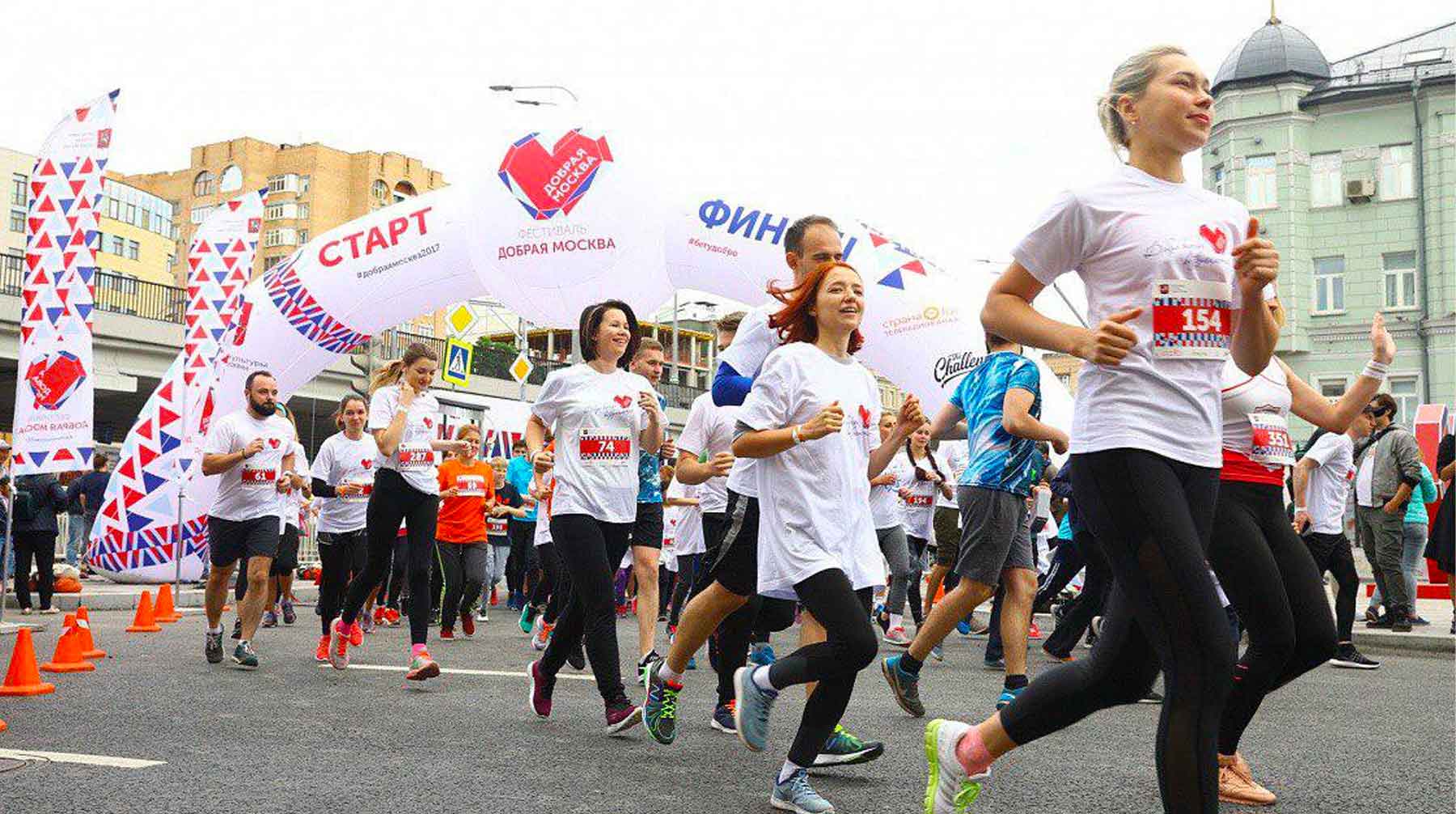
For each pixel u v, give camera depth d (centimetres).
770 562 400
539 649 915
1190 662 273
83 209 1085
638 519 718
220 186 10575
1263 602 379
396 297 1262
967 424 650
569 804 386
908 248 1191
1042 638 1091
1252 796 394
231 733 519
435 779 423
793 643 1011
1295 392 432
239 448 780
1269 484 408
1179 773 267
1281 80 3800
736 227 1183
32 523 1317
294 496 1101
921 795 403
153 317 3231
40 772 429
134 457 1452
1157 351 292
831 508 397
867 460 424
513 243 1195
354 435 916
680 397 4925
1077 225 304
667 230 1194
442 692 661
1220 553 382
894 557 1009
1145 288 296
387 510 698
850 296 418
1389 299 3722
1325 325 3772
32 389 1080
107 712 577
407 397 697
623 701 521
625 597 1399
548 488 806
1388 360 423
